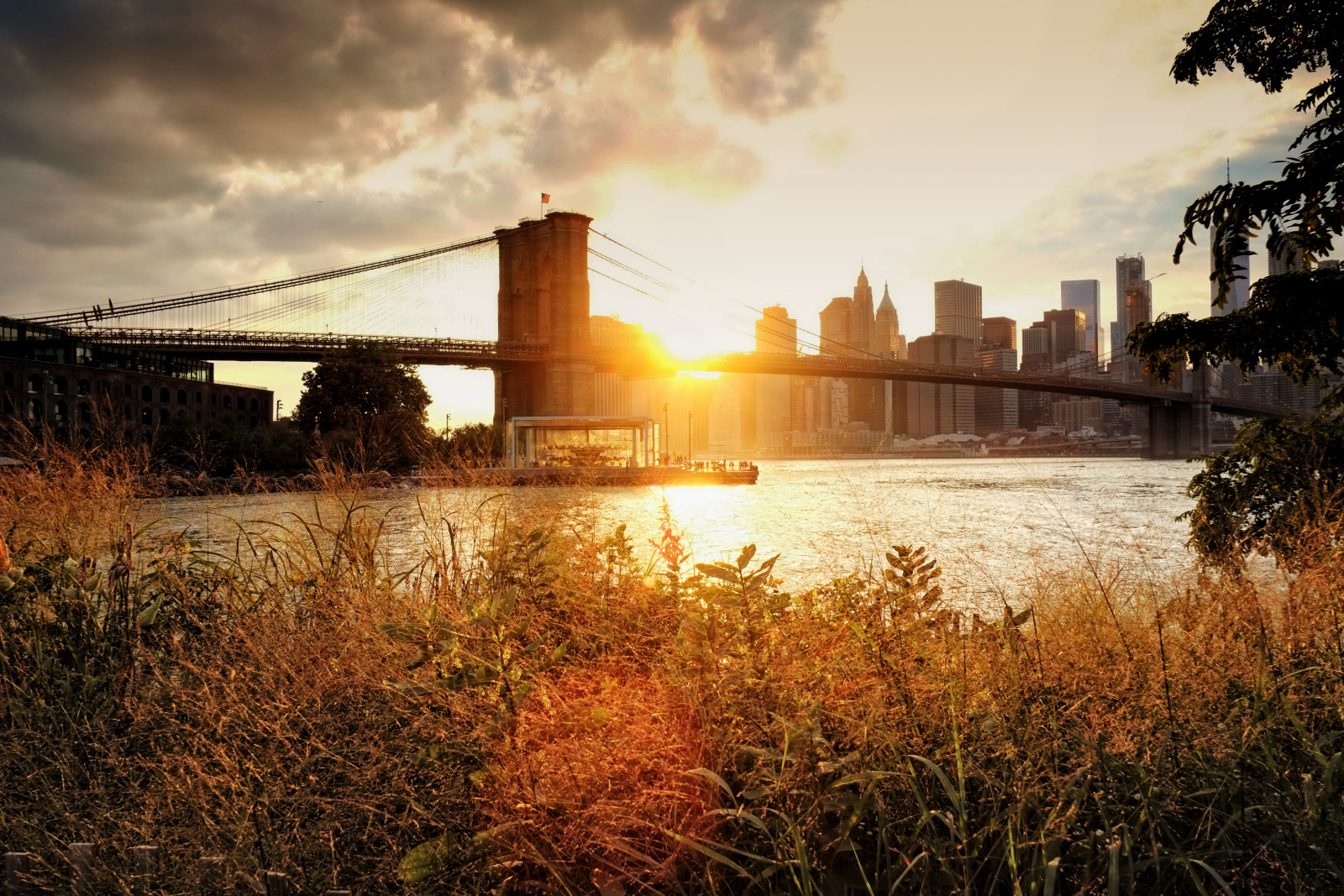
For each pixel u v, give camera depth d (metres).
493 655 1.91
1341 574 2.12
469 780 1.74
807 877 1.42
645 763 1.61
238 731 1.85
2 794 1.99
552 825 1.59
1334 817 1.52
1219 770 1.70
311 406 58.91
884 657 1.92
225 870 1.64
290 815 1.67
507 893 1.63
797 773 1.66
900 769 1.68
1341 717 1.81
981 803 1.67
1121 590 2.29
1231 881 1.50
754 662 1.92
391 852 1.72
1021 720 1.75
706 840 1.56
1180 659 1.91
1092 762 1.67
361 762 1.81
